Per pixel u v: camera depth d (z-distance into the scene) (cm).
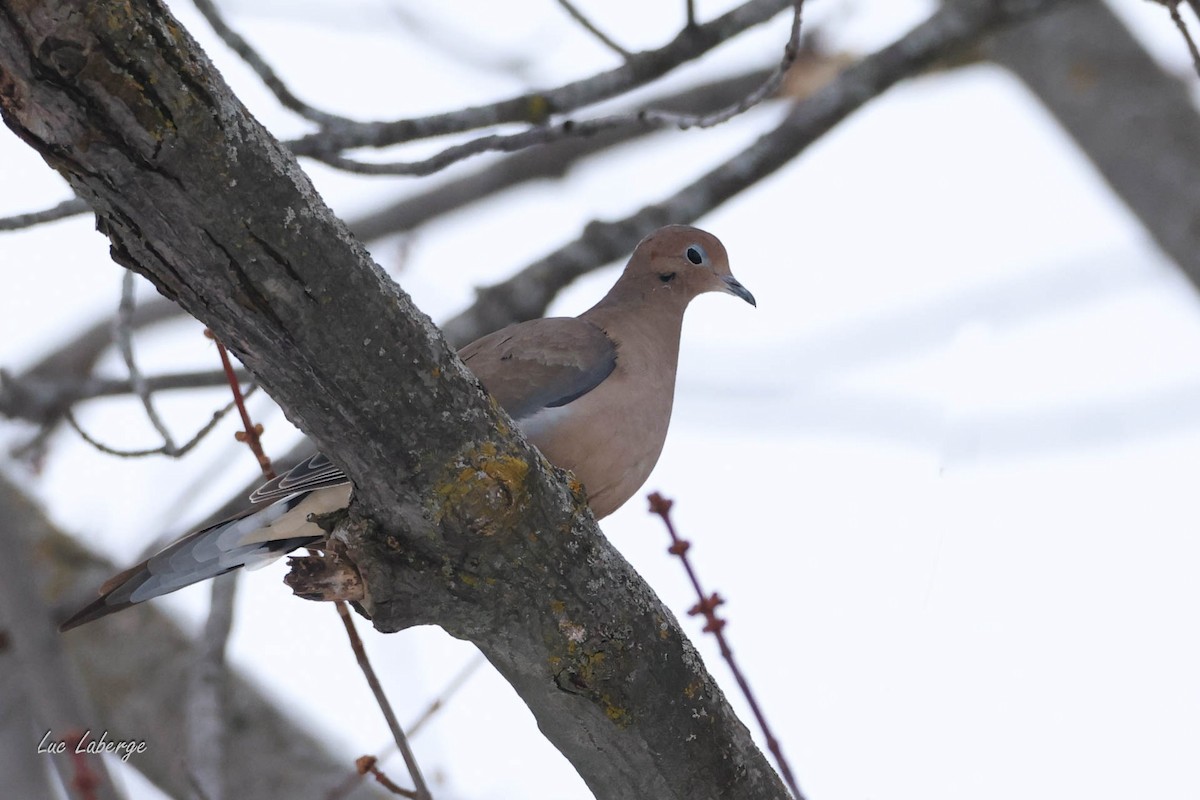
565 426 998
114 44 547
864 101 1438
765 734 883
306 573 706
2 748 1274
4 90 547
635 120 1027
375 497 696
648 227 1405
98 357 1669
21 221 952
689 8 1115
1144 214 1548
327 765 1348
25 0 526
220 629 1202
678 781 794
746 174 1429
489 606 724
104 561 1448
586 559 730
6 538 1132
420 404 669
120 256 620
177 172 580
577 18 1115
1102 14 1605
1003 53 1633
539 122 1102
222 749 1120
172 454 1054
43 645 1102
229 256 609
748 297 1207
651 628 757
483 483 689
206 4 1016
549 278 1382
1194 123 1554
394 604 713
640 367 1066
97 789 970
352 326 641
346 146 1038
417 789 862
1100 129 1570
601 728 770
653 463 1076
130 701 1373
